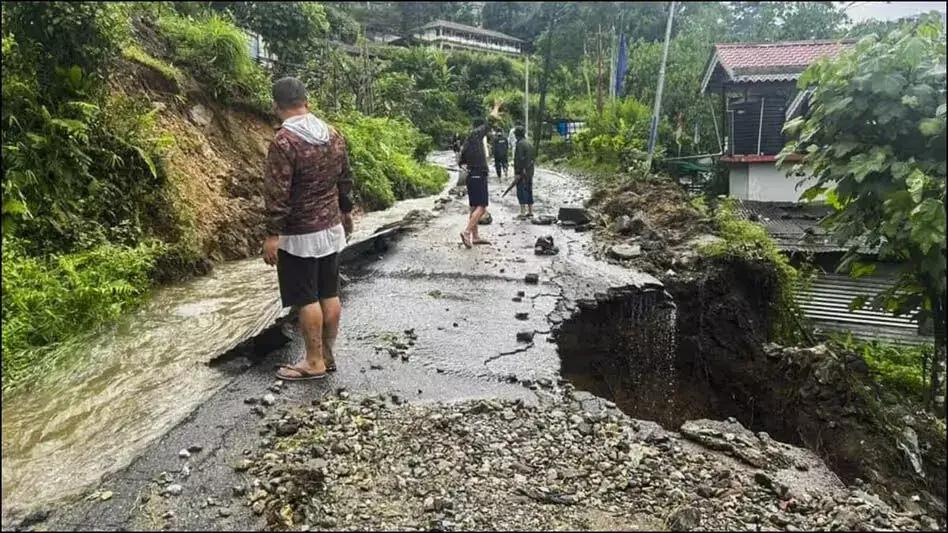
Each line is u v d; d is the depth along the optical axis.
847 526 3.23
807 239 9.70
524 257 9.05
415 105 23.69
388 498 3.36
